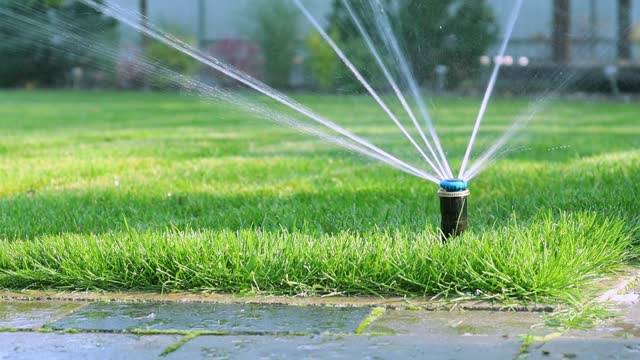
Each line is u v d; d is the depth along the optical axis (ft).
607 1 76.59
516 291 13.32
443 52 63.41
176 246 14.78
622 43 76.59
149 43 75.31
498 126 45.11
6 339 12.17
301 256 14.34
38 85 103.14
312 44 84.02
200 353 11.43
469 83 67.36
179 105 70.74
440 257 13.93
